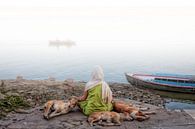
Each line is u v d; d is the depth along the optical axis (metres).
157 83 23.86
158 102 18.02
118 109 8.84
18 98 11.16
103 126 7.95
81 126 7.95
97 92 8.74
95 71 8.91
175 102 20.08
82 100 9.05
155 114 9.09
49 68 34.56
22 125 8.06
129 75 26.75
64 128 7.83
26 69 33.78
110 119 8.10
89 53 54.31
